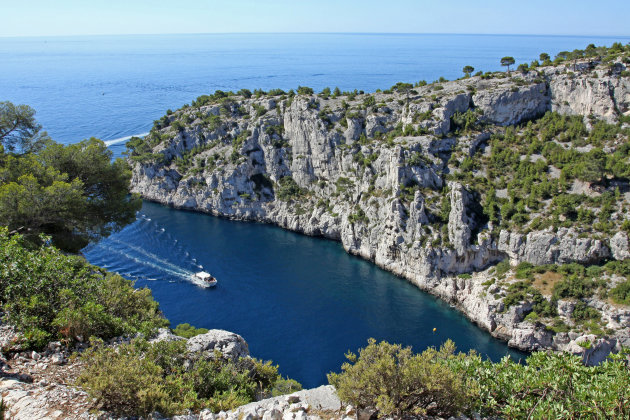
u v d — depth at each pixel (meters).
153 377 21.48
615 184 86.62
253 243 120.56
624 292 71.56
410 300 91.06
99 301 30.78
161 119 170.12
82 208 42.72
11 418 17.55
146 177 152.75
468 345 75.56
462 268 91.38
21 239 31.86
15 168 43.44
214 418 19.94
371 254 110.12
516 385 21.98
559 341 71.75
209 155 148.88
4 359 22.70
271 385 31.83
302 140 135.00
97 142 50.22
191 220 137.12
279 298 89.81
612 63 104.44
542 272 81.69
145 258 103.94
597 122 101.88
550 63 122.62
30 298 26.42
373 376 19.83
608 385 21.48
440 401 19.84
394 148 105.88
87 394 19.67
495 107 113.50
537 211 87.69
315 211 127.69
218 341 32.06
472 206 94.38
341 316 83.94
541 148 101.81
